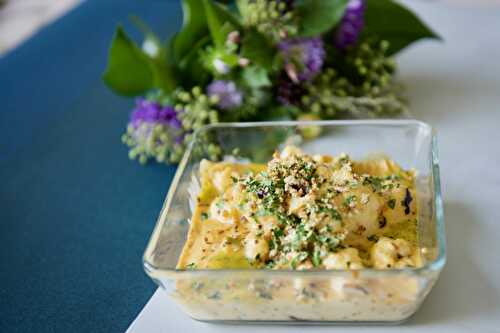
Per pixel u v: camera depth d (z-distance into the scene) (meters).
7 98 0.70
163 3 0.85
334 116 0.60
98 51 0.77
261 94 0.58
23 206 0.55
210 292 0.39
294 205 0.42
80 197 0.55
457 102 0.60
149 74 0.61
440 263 0.36
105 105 0.67
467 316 0.40
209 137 0.51
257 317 0.41
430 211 0.42
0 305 0.46
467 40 0.69
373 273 0.36
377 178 0.45
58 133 0.64
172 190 0.44
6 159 0.61
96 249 0.50
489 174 0.51
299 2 0.58
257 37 0.56
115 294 0.46
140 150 0.57
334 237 0.40
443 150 0.54
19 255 0.50
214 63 0.57
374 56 0.61
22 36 1.03
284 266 0.40
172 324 0.42
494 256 0.44
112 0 0.88
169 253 0.42
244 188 0.44
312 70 0.57
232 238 0.43
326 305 0.39
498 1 0.93
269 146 0.51
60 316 0.45
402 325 0.40
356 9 0.60
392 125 0.49
